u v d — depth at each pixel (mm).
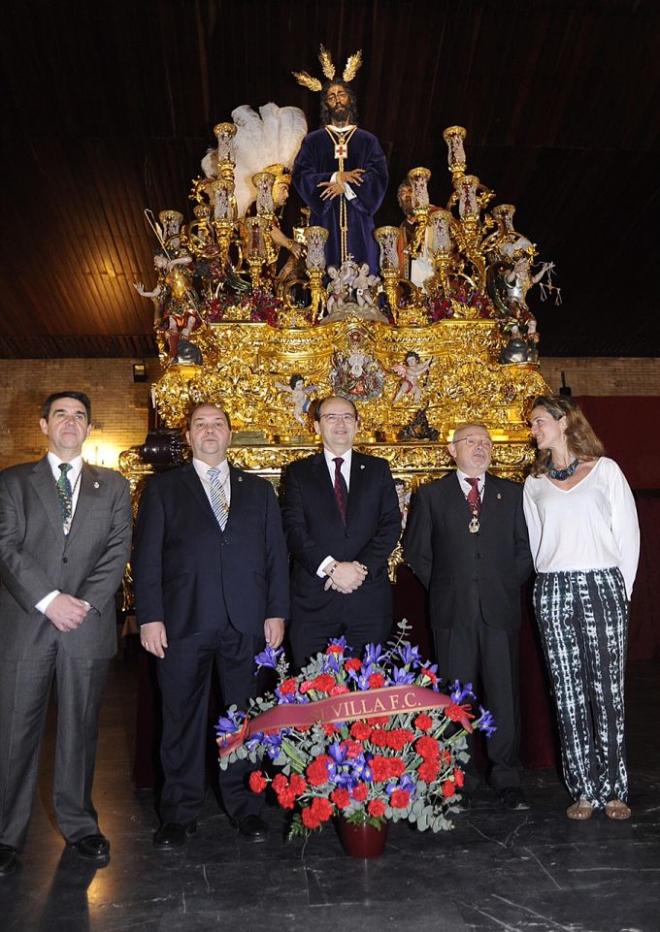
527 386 4707
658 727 4801
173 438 4199
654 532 7199
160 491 3393
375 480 3709
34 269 10594
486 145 8828
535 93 8211
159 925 2418
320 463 3744
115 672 7746
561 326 12742
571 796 3518
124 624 8883
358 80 8117
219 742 3070
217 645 3273
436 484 3787
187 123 8359
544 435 3492
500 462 4242
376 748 2912
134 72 7785
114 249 10227
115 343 12680
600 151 8953
